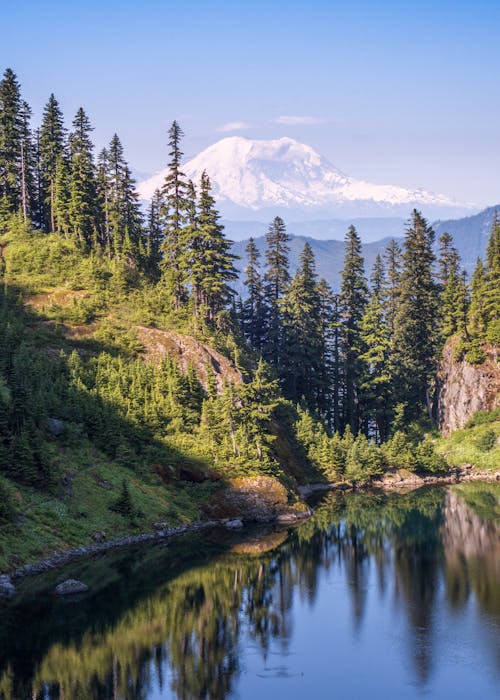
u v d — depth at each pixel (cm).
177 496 6938
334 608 4812
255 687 3756
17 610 4538
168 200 9638
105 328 8469
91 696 3597
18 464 5838
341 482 9281
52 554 5359
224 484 7231
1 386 6569
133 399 7531
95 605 4719
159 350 8419
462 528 6831
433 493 8719
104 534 5900
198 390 8044
